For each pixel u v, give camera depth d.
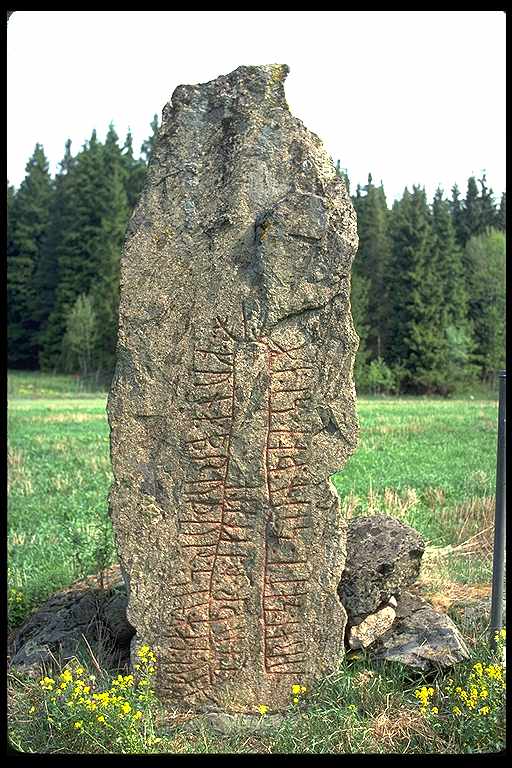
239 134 5.66
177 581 5.60
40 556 9.01
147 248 5.61
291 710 5.52
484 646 5.90
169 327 5.58
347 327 5.62
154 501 5.59
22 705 5.46
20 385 39.72
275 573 5.63
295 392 5.62
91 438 19.48
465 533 9.84
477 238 45.97
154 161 5.69
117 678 5.56
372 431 20.05
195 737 5.27
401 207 43.31
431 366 40.53
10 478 13.91
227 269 5.59
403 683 5.64
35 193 47.75
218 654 5.62
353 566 6.08
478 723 5.04
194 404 5.58
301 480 5.62
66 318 43.94
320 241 5.58
